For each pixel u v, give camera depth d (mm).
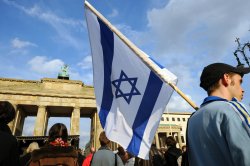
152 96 4043
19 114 44625
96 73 4988
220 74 2123
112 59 4809
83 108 47781
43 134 42500
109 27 4809
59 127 4789
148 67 4258
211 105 1915
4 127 4105
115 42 4832
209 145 1783
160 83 4004
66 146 4652
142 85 4258
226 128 1638
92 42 5176
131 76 4461
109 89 4719
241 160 1464
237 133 1551
